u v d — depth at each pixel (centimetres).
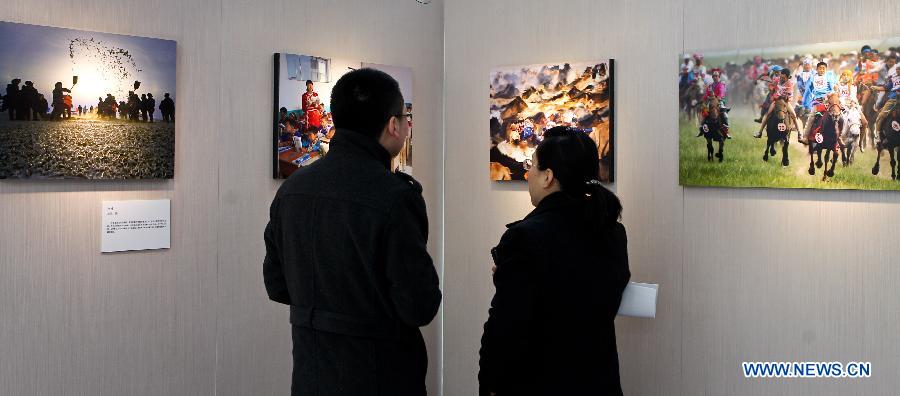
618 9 341
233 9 325
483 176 386
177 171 308
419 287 200
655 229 331
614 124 342
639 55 335
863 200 283
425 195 401
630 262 338
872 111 277
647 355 335
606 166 341
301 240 208
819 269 293
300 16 349
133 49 291
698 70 316
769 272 304
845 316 288
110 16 287
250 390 337
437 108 407
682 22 322
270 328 344
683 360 325
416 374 214
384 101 208
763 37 303
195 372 317
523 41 372
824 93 287
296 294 213
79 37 276
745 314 309
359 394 203
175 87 304
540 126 362
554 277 220
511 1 377
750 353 309
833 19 287
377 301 204
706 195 318
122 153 288
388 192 199
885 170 275
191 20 311
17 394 267
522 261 220
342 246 200
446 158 400
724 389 315
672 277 327
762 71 300
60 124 272
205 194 318
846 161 283
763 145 301
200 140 315
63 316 278
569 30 357
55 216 276
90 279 285
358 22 372
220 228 323
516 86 370
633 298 267
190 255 314
